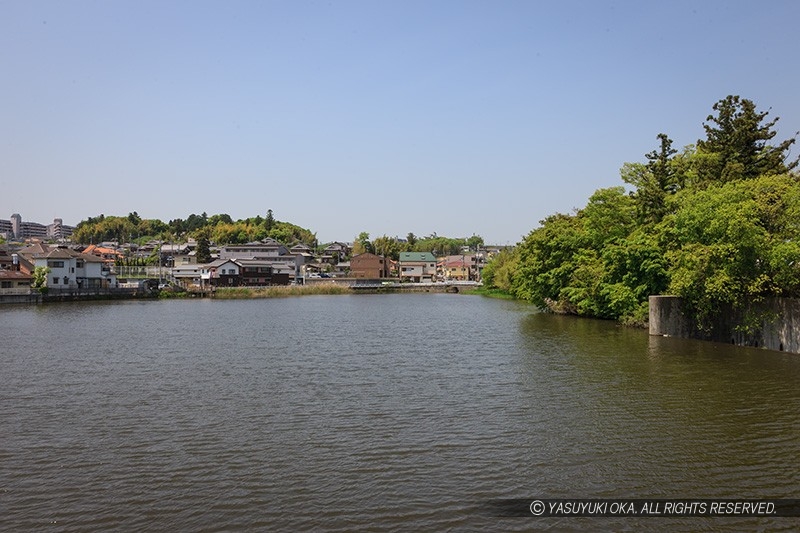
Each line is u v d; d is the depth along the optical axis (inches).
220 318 2311.8
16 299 3016.7
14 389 946.1
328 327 1952.5
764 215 1272.1
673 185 1919.3
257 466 594.2
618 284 1800.0
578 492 531.5
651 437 679.1
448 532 457.7
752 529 465.7
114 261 5403.5
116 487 543.8
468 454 627.2
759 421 737.0
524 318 2261.3
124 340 1581.0
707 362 1142.3
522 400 858.1
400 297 4160.9
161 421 757.3
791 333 1219.9
